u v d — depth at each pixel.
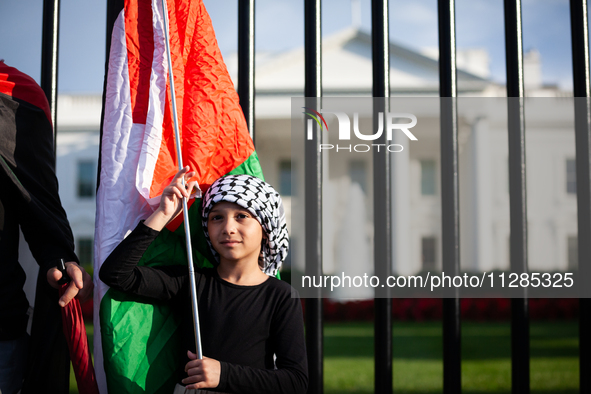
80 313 1.53
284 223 1.69
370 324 9.77
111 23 1.79
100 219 1.63
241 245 1.55
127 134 1.67
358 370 5.19
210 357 1.49
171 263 1.71
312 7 1.84
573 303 9.59
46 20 1.82
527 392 1.75
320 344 1.75
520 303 1.77
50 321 1.65
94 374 1.54
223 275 1.62
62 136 20.58
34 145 1.68
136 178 1.61
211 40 1.82
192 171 1.62
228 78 1.81
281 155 19.78
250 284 1.59
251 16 1.84
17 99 1.68
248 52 1.83
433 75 17.94
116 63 1.71
